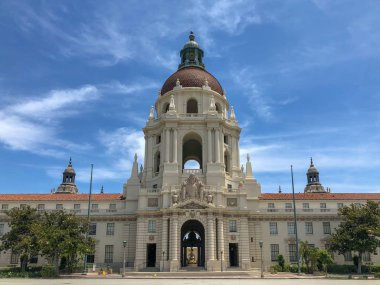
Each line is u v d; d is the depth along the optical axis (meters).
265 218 76.69
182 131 81.12
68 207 83.94
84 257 68.81
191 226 77.12
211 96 85.12
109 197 85.94
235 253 72.69
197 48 96.88
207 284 39.94
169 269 65.62
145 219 72.19
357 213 68.00
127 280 48.12
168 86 90.56
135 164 82.12
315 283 41.69
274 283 41.69
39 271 61.81
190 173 77.38
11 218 74.62
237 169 82.81
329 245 70.75
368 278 52.72
